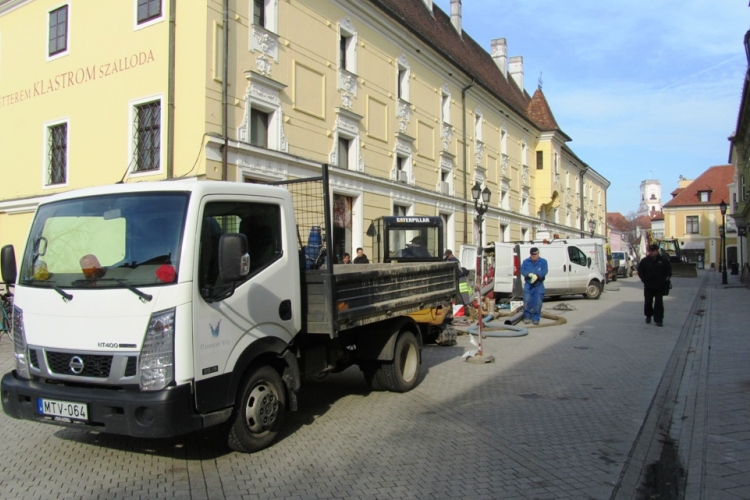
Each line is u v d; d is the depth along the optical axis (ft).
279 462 16.19
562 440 18.17
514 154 119.34
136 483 14.65
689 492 14.01
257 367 16.94
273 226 17.87
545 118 135.13
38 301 15.64
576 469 15.69
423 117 78.18
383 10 65.51
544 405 22.40
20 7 56.44
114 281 14.82
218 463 16.10
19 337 15.96
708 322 46.16
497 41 135.64
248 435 16.51
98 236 15.69
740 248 150.41
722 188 239.30
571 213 161.79
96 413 14.20
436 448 17.43
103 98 49.03
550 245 71.36
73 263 15.65
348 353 23.29
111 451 17.11
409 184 72.95
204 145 42.50
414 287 25.20
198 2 43.47
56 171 53.72
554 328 44.91
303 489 14.26
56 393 14.65
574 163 165.17
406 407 22.30
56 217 16.52
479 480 14.88
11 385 15.55
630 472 15.56
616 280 123.75
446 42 92.79
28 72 55.57
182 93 44.01
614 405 22.30
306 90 53.67
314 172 54.24
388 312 22.41
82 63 50.80
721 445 17.07
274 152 48.52
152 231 15.14
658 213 351.25
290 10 51.72
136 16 47.14
